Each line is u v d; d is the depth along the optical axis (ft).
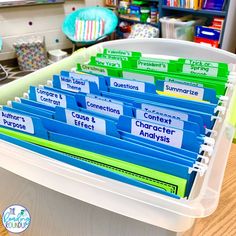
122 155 1.30
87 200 1.09
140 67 2.27
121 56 2.40
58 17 11.13
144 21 10.09
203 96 1.78
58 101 1.76
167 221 0.97
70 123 1.58
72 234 1.32
